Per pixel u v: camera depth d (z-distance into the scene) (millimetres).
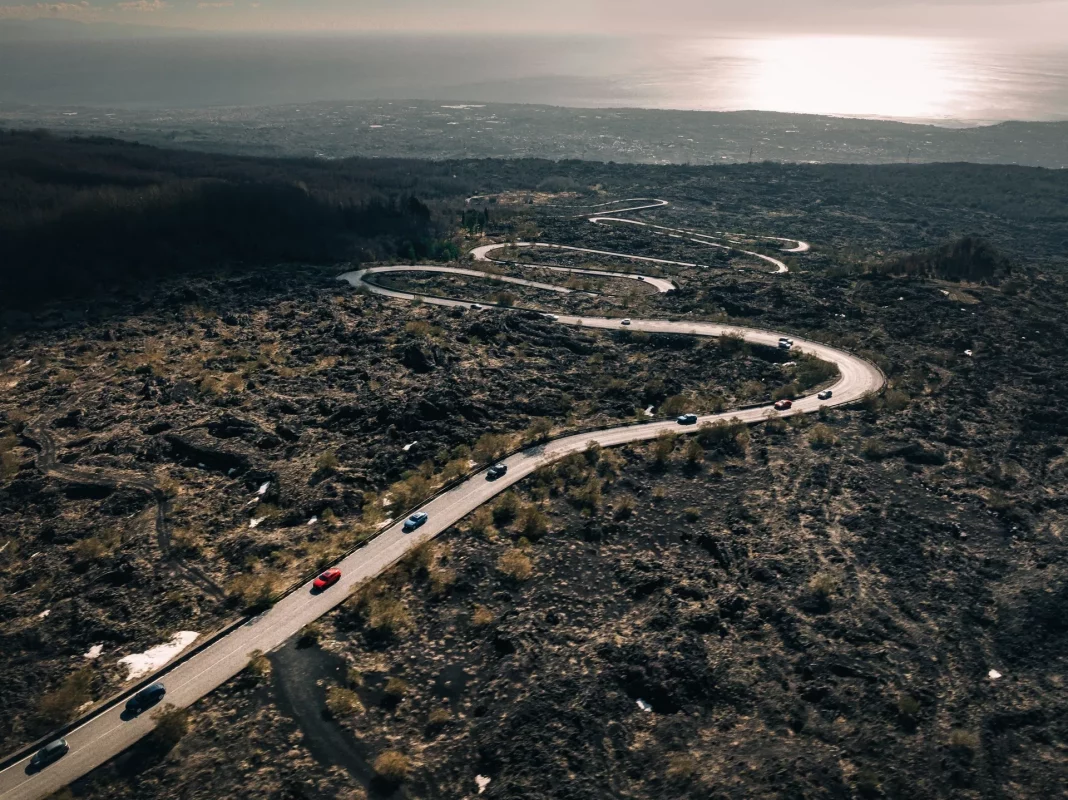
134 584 71312
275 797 49812
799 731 56375
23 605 69500
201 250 182625
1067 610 68500
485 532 78438
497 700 58094
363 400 106812
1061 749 55500
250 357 126062
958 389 113250
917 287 154500
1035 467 93812
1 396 114375
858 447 96812
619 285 172750
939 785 52219
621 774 52594
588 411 107188
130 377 119000
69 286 159250
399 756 52312
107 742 53594
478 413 104062
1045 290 154375
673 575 72750
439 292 162750
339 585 69750
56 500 85750
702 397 110688
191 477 89938
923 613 68688
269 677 59500
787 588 71000
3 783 50469
